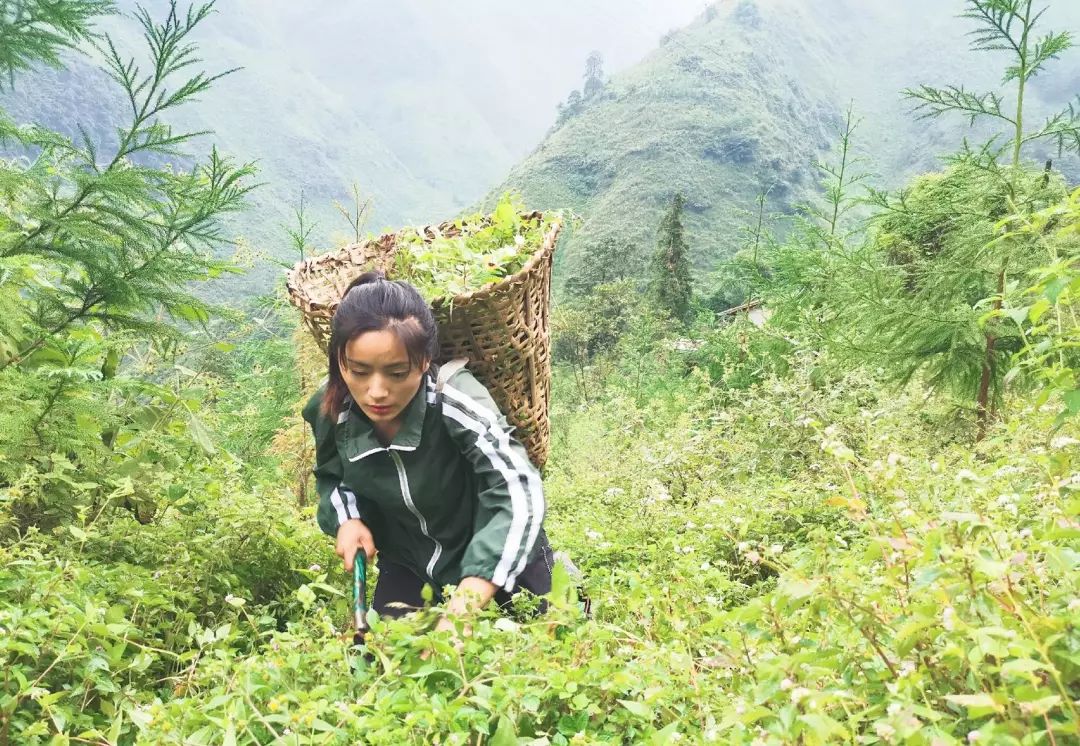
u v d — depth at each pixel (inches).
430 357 103.3
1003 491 105.4
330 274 142.6
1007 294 115.6
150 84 161.2
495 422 108.3
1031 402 211.0
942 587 62.8
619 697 82.0
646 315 926.4
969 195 262.2
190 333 187.0
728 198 6343.5
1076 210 107.7
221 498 150.9
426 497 110.8
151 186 162.4
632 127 7190.0
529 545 103.2
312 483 308.5
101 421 155.3
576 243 4685.0
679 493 234.1
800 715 57.5
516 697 76.6
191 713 79.2
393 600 121.8
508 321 114.4
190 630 101.7
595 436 451.5
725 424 257.1
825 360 294.0
